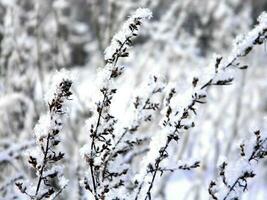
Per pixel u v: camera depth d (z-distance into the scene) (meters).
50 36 4.10
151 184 1.51
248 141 1.52
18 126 3.52
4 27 3.97
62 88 1.35
